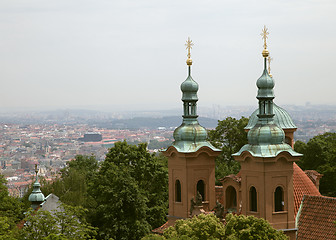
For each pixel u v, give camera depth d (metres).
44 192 103.38
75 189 104.88
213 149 68.31
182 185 67.94
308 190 62.53
